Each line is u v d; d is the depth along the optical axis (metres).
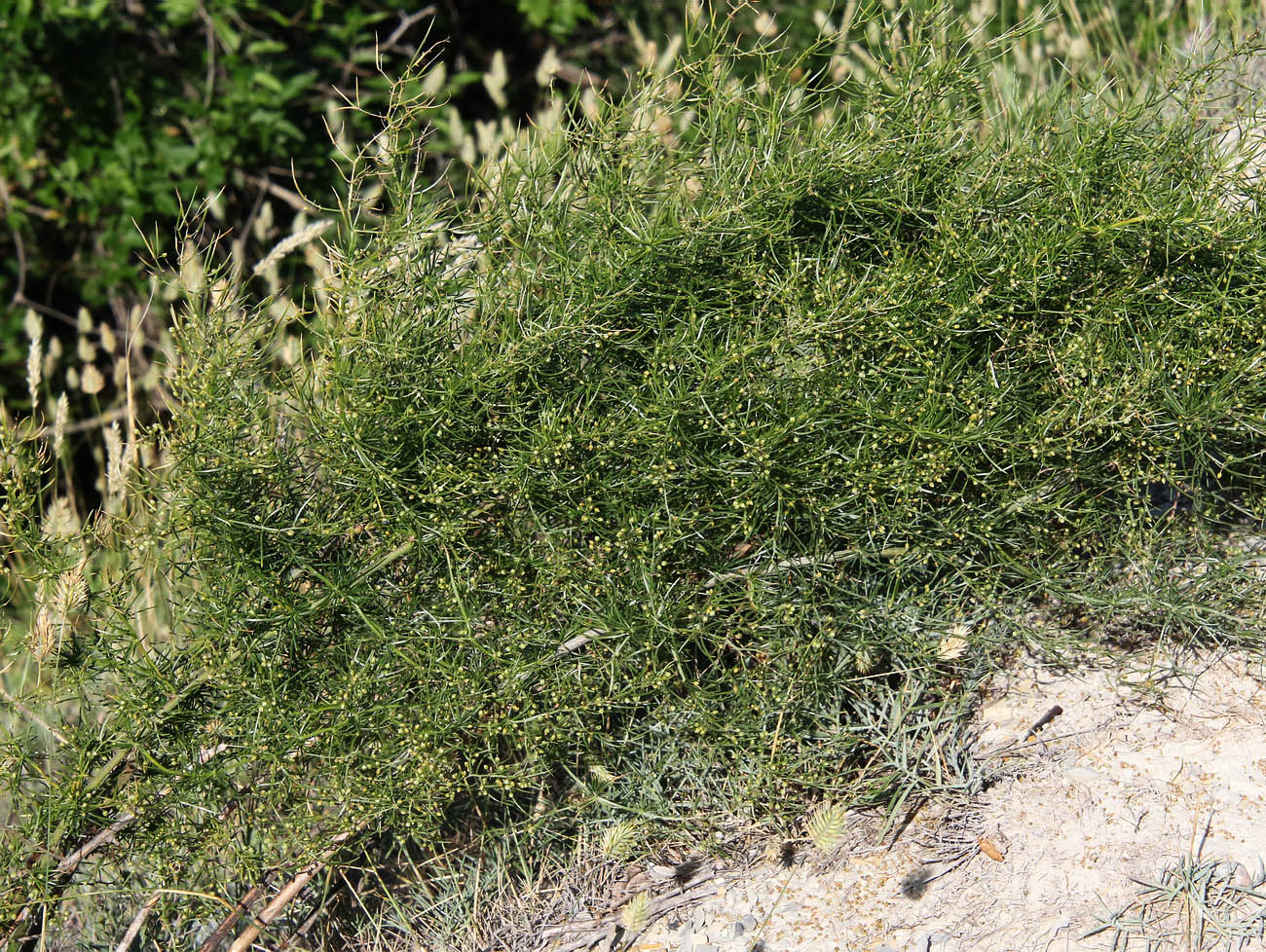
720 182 2.33
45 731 2.68
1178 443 2.38
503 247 2.41
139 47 4.88
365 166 2.53
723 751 2.33
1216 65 2.50
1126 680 2.35
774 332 2.24
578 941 2.24
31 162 4.78
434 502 2.22
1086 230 2.23
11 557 3.09
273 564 2.27
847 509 2.31
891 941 2.05
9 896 2.19
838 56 2.58
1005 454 2.32
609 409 2.34
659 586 2.22
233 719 2.21
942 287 2.28
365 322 2.23
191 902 2.29
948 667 2.44
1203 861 2.02
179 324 2.38
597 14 6.04
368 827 2.28
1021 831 2.16
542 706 2.28
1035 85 3.07
